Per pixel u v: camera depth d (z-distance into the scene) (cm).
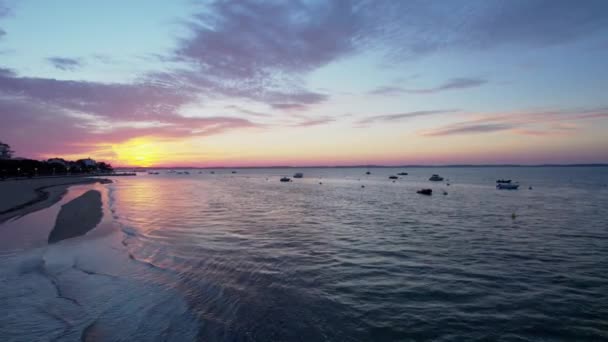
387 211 3344
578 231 2252
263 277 1243
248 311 945
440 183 9681
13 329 817
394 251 1672
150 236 1958
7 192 4925
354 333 845
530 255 1614
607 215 3055
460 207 3731
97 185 8131
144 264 1373
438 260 1516
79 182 9400
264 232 2142
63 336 787
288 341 793
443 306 1019
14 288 1091
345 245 1792
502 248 1748
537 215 3055
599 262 1495
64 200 3938
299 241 1878
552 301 1065
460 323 912
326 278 1252
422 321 918
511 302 1054
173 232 2098
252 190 6806
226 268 1341
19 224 2281
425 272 1344
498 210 3447
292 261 1468
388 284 1199
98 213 2836
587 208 3594
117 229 2152
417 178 13650
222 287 1126
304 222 2583
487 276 1298
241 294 1070
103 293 1050
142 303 978
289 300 1034
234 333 816
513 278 1280
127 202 4159
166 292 1066
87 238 1870
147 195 5366
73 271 1273
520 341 826
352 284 1193
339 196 5266
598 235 2111
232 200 4506
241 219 2719
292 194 5697
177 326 841
